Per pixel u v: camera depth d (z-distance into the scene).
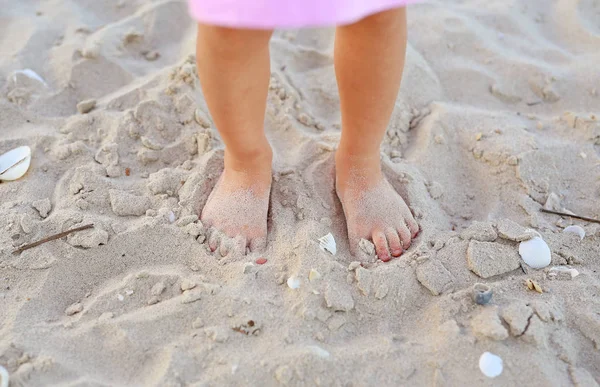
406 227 0.53
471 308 0.46
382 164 0.59
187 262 0.50
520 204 0.58
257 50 0.41
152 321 0.45
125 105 0.67
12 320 0.45
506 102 0.72
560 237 0.54
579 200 0.59
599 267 0.51
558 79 0.73
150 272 0.48
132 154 0.61
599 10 0.86
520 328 0.43
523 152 0.61
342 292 0.47
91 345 0.44
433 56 0.78
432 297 0.48
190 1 0.35
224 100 0.44
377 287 0.47
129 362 0.43
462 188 0.61
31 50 0.75
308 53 0.76
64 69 0.72
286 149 0.62
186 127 0.63
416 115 0.68
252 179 0.52
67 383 0.41
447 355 0.43
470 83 0.74
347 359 0.42
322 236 0.51
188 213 0.54
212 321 0.45
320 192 0.56
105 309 0.47
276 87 0.68
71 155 0.60
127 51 0.77
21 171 0.58
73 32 0.79
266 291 0.47
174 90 0.66
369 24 0.43
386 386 0.41
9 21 0.81
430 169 0.61
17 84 0.69
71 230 0.51
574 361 0.43
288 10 0.32
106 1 0.86
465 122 0.66
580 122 0.66
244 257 0.50
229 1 0.33
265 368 0.41
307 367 0.41
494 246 0.51
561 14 0.85
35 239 0.51
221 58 0.41
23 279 0.49
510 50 0.79
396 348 0.43
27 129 0.64
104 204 0.55
